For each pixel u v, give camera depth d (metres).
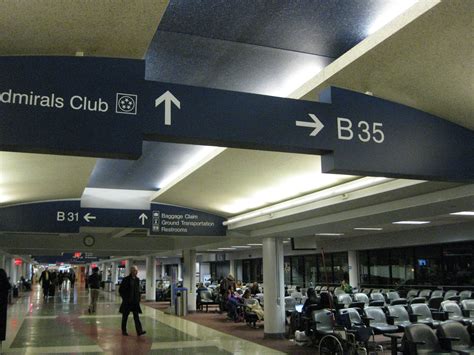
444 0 3.68
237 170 9.41
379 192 8.52
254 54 5.52
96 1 3.63
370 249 22.17
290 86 6.48
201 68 5.90
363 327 9.80
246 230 14.75
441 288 18.42
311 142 4.41
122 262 48.34
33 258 44.25
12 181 9.77
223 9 4.52
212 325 16.86
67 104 3.71
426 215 10.23
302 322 12.37
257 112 4.23
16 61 3.68
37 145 3.59
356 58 4.73
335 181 9.58
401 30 4.14
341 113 4.63
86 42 4.20
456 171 5.30
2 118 3.56
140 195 12.98
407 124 5.09
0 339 10.26
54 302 27.72
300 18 4.70
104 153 3.78
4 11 3.67
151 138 4.00
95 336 13.58
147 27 4.02
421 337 7.70
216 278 39.72
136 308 13.92
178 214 13.23
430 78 4.78
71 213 12.27
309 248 14.28
